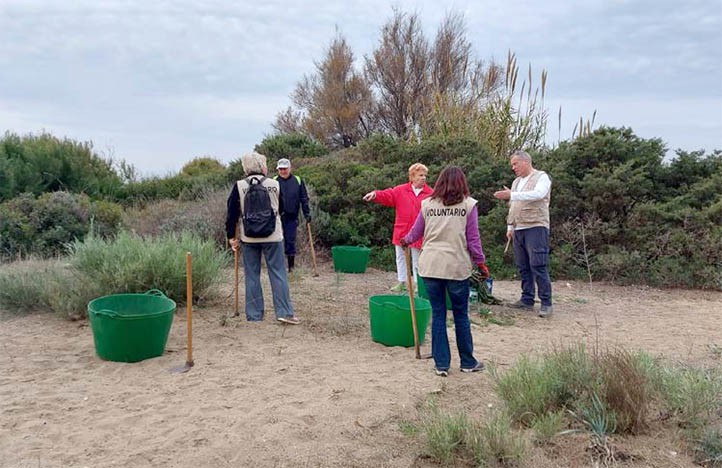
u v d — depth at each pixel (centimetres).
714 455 367
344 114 2808
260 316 664
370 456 362
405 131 2492
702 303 845
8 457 351
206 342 584
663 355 567
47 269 747
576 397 417
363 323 674
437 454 362
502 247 1048
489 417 409
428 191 802
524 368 452
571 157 1132
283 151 1986
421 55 2627
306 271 1009
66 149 1673
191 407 427
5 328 632
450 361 523
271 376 494
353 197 1199
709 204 1052
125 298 571
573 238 1025
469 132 1416
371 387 470
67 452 358
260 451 363
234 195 647
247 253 656
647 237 1010
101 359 530
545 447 378
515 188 745
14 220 1105
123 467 342
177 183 1803
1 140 1611
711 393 416
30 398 441
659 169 1123
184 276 688
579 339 626
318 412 418
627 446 380
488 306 783
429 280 502
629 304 831
